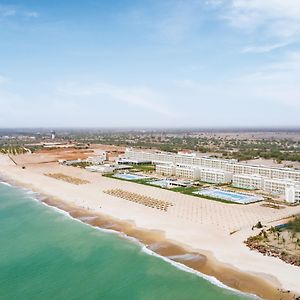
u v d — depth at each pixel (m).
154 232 160.00
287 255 128.00
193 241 146.88
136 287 113.06
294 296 102.69
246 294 105.44
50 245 150.50
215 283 112.75
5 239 158.62
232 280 113.50
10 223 183.62
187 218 178.88
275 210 194.12
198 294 106.94
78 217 191.75
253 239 143.88
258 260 125.81
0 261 134.88
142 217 183.62
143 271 123.50
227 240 146.25
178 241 147.75
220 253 133.50
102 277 120.62
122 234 160.50
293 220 170.50
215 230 159.12
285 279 111.81
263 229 156.75
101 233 163.50
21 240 157.25
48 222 184.50
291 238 144.62
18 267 129.62
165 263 128.75
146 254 137.38
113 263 130.88
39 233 166.38
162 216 184.00
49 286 115.44
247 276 115.12
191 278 116.81
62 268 128.12
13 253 142.38
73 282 117.75
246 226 163.38
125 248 144.25
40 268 128.50
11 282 118.44
